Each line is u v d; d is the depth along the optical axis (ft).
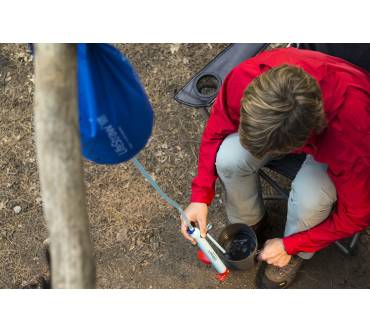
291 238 5.87
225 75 5.87
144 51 8.54
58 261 2.14
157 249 7.48
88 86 3.76
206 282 7.20
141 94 4.08
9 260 7.70
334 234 5.65
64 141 2.21
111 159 4.24
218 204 7.59
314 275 7.07
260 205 6.57
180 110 8.16
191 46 8.46
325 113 4.71
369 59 5.68
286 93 4.15
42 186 2.21
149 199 7.74
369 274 6.95
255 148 4.44
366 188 5.03
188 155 7.92
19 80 8.65
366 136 4.86
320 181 5.41
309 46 6.11
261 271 7.07
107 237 7.63
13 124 8.43
